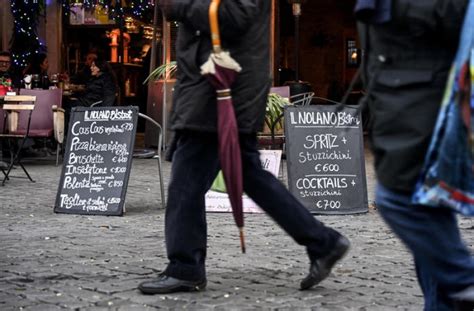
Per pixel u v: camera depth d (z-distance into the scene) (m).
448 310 3.56
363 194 8.67
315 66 27.47
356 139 8.80
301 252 6.34
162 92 16.03
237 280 5.38
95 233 7.30
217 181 8.52
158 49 17.14
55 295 4.97
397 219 3.35
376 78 3.38
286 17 26.36
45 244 6.71
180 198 4.93
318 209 8.59
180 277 5.00
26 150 16.36
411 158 3.27
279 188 4.93
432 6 3.22
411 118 3.27
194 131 4.85
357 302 4.81
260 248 6.51
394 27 3.30
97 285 5.23
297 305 4.75
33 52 18.22
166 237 5.01
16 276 5.49
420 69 3.29
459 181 3.14
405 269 5.72
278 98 9.70
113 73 16.89
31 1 18.17
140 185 11.23
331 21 27.28
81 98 16.81
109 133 8.87
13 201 9.55
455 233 3.36
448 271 3.35
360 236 7.12
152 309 4.66
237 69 4.63
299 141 8.73
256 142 5.00
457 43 3.26
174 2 4.71
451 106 3.13
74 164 8.84
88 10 18.53
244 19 4.65
